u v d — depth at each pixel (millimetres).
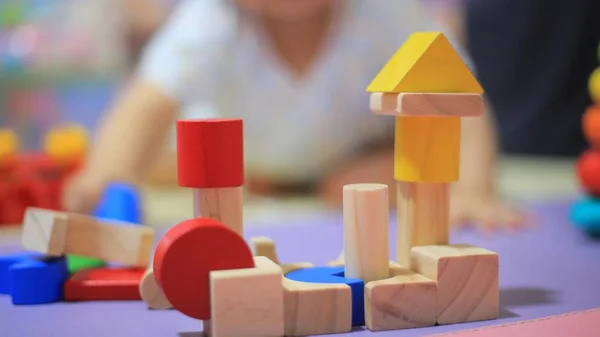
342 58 1371
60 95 1910
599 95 924
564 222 1012
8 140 1055
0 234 995
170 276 659
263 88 1377
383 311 684
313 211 1204
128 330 696
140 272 783
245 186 1501
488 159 1104
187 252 661
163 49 1306
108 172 1101
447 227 730
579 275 805
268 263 676
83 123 1911
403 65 713
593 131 919
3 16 1874
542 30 2002
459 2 1980
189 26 1328
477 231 973
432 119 716
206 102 1338
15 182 1051
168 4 1944
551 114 2016
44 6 1899
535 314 715
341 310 681
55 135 1113
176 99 1237
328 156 1467
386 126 1459
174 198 1383
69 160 1104
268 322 662
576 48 1971
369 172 1340
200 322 708
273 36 1358
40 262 759
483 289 702
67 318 721
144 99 1215
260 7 1314
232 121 693
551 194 1290
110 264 831
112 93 1929
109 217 912
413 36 726
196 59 1298
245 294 658
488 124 1148
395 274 707
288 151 1449
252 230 1007
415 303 689
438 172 719
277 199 1390
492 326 680
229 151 693
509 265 838
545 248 895
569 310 722
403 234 733
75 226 771
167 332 692
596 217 908
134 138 1164
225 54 1335
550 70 2000
